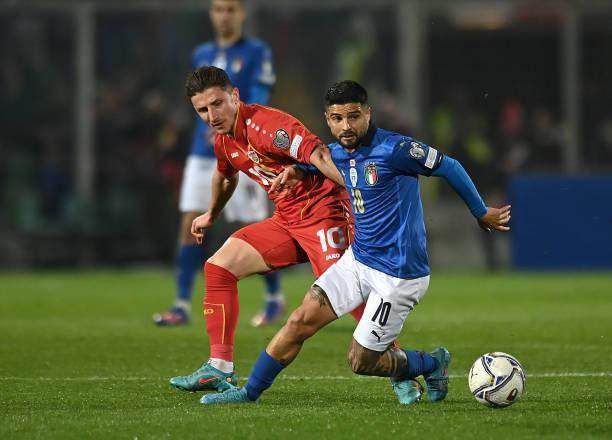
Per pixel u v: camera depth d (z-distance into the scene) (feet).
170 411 69.51
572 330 120.67
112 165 232.73
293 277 211.41
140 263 230.48
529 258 211.61
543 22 250.16
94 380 85.61
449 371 91.20
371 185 69.00
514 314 137.69
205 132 123.34
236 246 78.23
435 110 257.34
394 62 241.96
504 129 248.93
